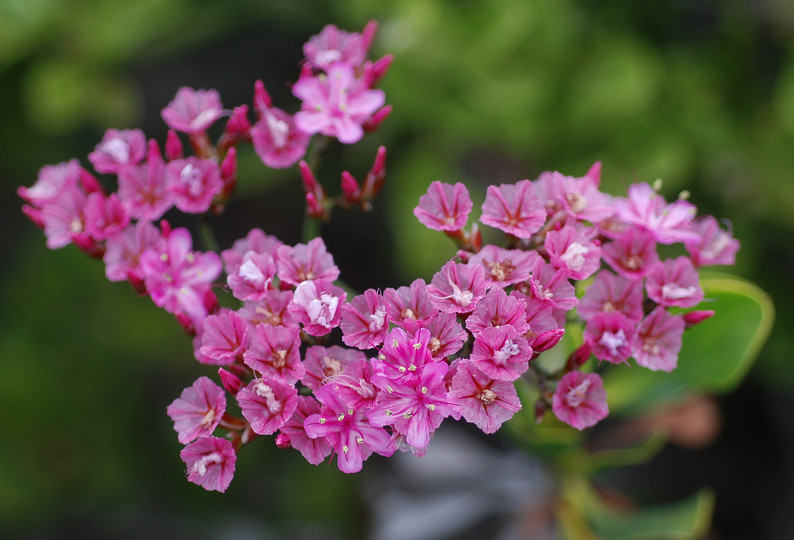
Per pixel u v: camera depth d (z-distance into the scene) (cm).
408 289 41
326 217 45
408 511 51
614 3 53
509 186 42
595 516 48
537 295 41
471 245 43
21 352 55
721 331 45
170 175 44
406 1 51
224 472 41
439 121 52
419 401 40
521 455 50
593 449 53
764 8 53
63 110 54
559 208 43
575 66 52
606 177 52
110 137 45
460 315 41
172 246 43
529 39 51
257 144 45
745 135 53
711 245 44
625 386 46
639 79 51
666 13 54
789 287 54
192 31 55
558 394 42
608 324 42
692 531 45
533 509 50
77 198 45
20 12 52
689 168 53
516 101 51
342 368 41
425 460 52
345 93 44
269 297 42
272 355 41
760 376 55
